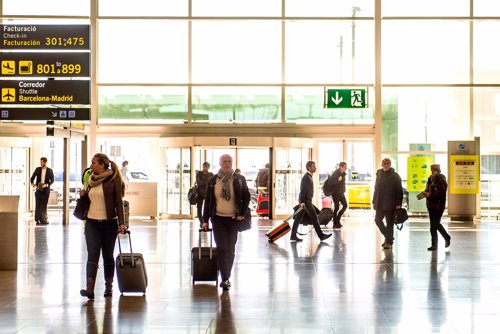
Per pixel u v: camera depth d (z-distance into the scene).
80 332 7.66
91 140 24.09
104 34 24.25
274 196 23.34
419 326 7.85
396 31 24.28
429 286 10.48
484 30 24.36
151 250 14.98
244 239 17.22
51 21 24.02
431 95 24.34
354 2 24.25
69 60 19.75
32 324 8.04
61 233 18.48
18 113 19.92
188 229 19.98
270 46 24.30
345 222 22.64
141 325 7.99
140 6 24.20
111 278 9.82
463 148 23.23
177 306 9.05
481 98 24.36
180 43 24.28
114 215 9.77
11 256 12.13
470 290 10.12
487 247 15.57
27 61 19.75
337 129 24.16
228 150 24.23
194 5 24.25
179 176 23.53
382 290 10.16
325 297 9.63
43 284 10.72
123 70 24.25
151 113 24.20
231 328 7.84
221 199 10.39
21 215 23.81
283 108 24.25
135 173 25.20
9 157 23.55
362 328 7.78
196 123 24.16
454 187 23.22
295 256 14.00
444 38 24.33
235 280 11.10
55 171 24.88
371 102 24.27
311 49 24.28
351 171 24.78
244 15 24.25
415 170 24.20
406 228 20.66
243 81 24.27
